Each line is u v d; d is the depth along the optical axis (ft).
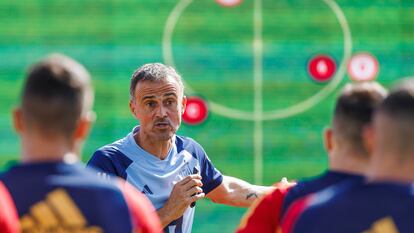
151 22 76.59
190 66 76.79
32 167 25.40
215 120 76.89
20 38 75.77
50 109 25.03
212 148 76.95
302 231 25.70
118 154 42.60
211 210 76.02
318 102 77.61
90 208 25.29
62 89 25.13
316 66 77.56
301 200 28.19
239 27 77.20
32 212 25.17
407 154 24.76
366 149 27.73
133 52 76.43
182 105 44.06
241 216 76.02
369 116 27.45
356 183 25.54
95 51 76.18
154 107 42.27
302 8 77.61
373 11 78.13
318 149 77.46
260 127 77.25
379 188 24.90
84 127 25.84
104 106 76.02
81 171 25.75
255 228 31.37
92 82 76.02
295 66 77.51
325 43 77.87
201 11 76.95
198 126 76.74
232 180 45.73
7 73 75.66
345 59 77.92
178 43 76.74
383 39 78.18
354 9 77.97
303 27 77.61
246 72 77.20
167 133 42.27
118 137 76.07
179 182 41.16
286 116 77.36
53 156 25.45
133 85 43.04
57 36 76.02
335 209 25.20
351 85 28.86
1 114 75.51
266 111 77.20
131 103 43.52
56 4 75.97
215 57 76.95
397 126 24.64
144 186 42.50
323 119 77.56
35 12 75.77
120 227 25.40
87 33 76.13
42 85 25.08
